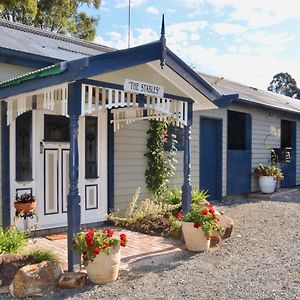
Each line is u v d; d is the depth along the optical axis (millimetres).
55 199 7199
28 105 6164
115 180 8242
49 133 7113
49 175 7117
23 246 5340
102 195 7953
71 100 4984
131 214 7797
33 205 6391
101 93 5605
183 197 7008
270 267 5355
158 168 9047
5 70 6449
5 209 6434
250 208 10336
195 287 4590
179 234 6820
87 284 4652
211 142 11266
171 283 4719
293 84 45969
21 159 6715
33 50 6758
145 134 8930
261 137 13188
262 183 12594
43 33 9500
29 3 20203
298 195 13172
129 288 4547
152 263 5488
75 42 9844
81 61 4582
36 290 4371
